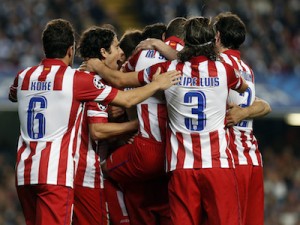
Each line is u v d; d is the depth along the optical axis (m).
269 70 68.38
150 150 26.62
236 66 26.53
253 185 26.80
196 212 25.08
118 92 25.12
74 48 25.91
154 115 26.50
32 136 25.16
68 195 25.00
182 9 72.44
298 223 62.97
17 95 25.66
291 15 77.31
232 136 26.45
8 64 62.22
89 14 72.12
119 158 27.56
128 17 75.62
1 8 67.88
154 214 28.16
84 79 25.09
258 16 75.38
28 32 67.12
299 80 62.28
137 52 26.88
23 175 25.06
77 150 26.78
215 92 25.05
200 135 25.02
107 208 27.73
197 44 25.19
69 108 25.02
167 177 27.66
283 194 65.12
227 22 26.80
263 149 69.38
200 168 24.94
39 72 25.33
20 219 60.88
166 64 25.48
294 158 68.62
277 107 60.56
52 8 70.38
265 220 63.34
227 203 24.92
